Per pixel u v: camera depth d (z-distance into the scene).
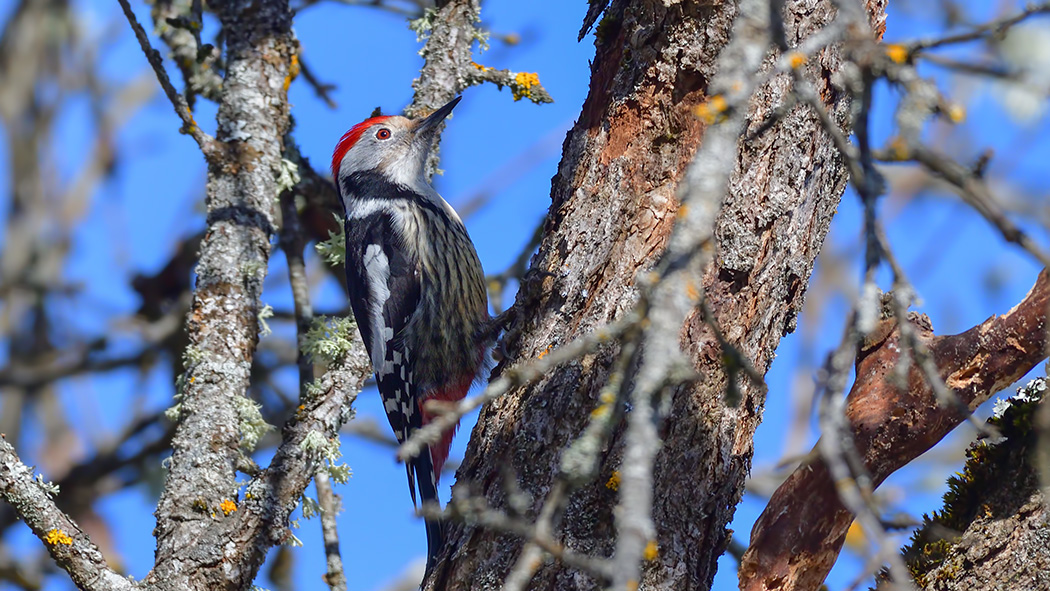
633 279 6.55
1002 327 6.64
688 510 6.14
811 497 6.87
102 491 13.11
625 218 6.73
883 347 6.99
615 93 7.01
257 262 8.85
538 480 6.21
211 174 9.20
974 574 5.97
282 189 9.86
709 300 6.35
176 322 12.93
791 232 6.54
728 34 6.73
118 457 13.05
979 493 6.27
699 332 6.30
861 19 4.46
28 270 15.52
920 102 4.39
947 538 6.17
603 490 6.01
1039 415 5.89
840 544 6.93
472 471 6.49
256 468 8.14
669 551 6.03
